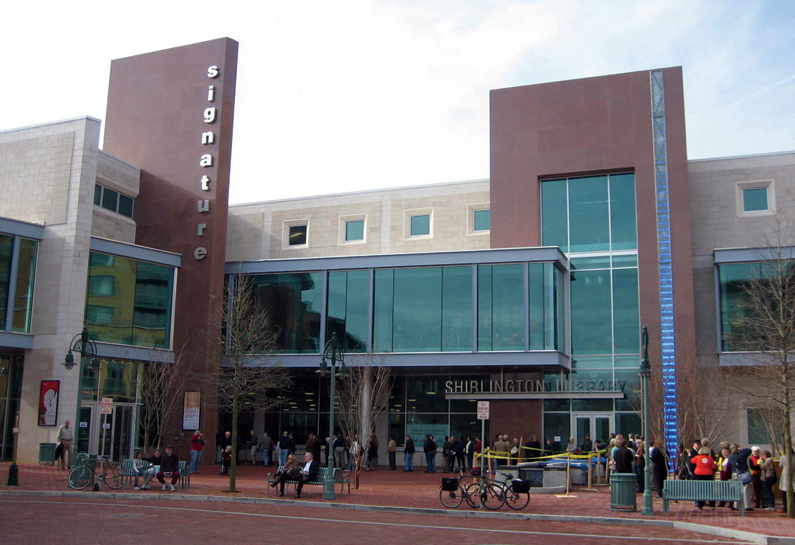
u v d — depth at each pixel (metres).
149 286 39.41
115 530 16.20
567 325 40.06
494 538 16.67
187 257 41.03
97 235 39.28
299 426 43.69
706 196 40.75
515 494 22.64
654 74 40.94
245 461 43.66
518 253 38.31
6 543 14.14
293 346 40.72
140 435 38.56
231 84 42.88
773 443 29.25
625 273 39.91
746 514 21.73
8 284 34.56
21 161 37.25
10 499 21.83
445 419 42.03
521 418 39.47
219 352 37.62
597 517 20.38
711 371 36.31
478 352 37.84
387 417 43.00
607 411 38.62
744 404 33.66
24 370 35.00
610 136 40.97
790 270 28.11
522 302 37.91
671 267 38.94
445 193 46.88
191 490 25.64
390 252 47.22
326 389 43.69
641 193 40.03
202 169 41.78
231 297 39.91
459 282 39.06
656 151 40.22
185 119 42.81
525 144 42.16
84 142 36.19
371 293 39.97
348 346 39.78
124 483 26.81
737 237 39.81
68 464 31.72
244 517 19.45
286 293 41.44
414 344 38.94
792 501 20.83
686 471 28.89
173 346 40.03
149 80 44.25
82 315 35.19
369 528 17.95
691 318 38.16
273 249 49.94
